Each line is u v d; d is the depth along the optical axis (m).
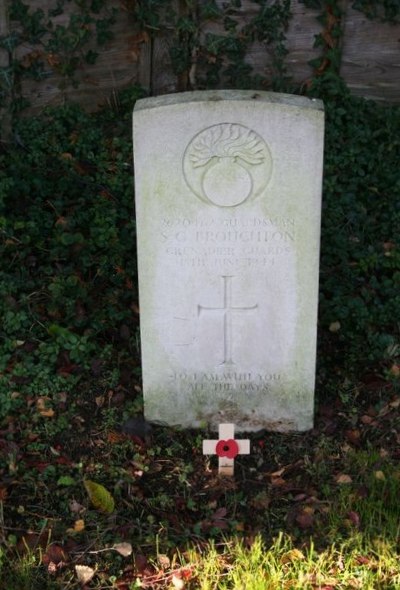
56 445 2.11
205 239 1.96
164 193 1.93
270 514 1.96
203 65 2.87
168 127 1.87
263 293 2.01
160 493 2.01
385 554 1.84
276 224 1.94
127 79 2.88
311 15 2.81
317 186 1.90
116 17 2.79
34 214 2.58
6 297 2.39
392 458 2.08
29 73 2.81
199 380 2.11
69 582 1.80
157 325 2.05
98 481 2.03
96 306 2.42
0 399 2.16
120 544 1.87
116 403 2.22
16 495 1.99
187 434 2.15
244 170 1.90
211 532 1.91
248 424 2.15
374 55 2.88
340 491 1.97
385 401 2.24
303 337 2.05
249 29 2.81
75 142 2.79
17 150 2.78
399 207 2.66
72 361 2.29
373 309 2.42
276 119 1.85
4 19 2.74
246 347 2.07
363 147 2.79
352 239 2.60
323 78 2.84
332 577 1.80
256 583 1.76
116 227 2.58
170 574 1.83
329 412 2.21
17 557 1.85
